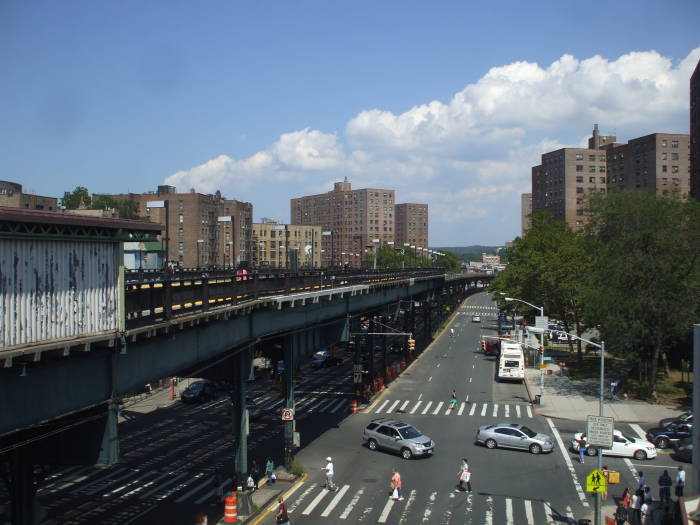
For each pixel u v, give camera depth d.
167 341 19.97
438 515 26.86
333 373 68.94
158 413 49.75
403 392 58.16
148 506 28.34
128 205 106.00
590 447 36.78
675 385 59.06
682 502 23.91
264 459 36.22
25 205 91.12
